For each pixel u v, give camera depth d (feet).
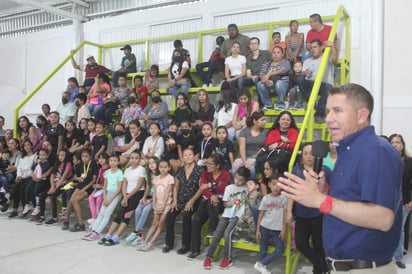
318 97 14.12
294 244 10.47
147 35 21.75
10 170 18.47
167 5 21.84
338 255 4.62
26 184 17.28
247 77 15.89
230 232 11.33
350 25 16.07
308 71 14.08
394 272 4.62
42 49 26.13
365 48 15.79
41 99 25.96
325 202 4.20
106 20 23.13
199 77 19.31
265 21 18.21
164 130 16.88
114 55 22.79
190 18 20.26
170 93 17.87
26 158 18.02
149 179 14.39
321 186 5.91
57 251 12.62
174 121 16.66
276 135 12.72
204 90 16.24
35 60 26.50
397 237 4.59
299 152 11.94
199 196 12.77
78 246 13.26
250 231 11.43
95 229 14.25
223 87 15.92
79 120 19.45
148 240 13.48
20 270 10.78
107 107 18.76
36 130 19.47
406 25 15.30
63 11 22.70
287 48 16.42
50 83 25.49
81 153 16.62
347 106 4.59
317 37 15.60
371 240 4.38
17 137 19.74
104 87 19.98
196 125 15.48
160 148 15.46
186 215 12.63
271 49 16.90
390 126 15.51
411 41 15.21
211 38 19.48
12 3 27.25
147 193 14.21
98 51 22.91
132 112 17.74
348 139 4.65
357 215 4.08
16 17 28.48
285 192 4.38
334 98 4.72
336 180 4.69
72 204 15.53
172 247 13.08
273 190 10.57
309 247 9.99
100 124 17.35
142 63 21.72
